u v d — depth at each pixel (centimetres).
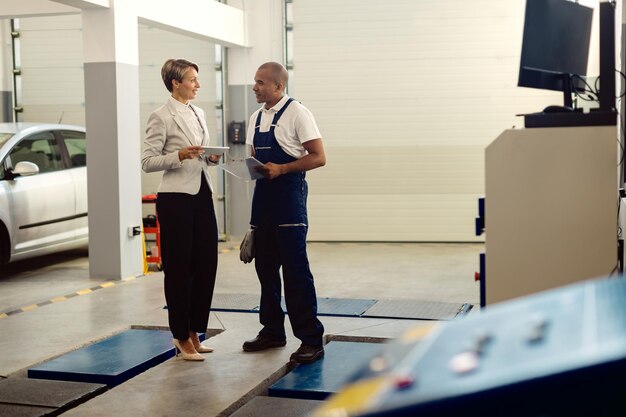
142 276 742
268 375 395
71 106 1027
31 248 746
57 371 407
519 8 951
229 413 348
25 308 595
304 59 998
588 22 416
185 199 419
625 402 59
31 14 762
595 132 309
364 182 995
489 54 959
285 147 416
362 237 999
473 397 59
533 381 59
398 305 577
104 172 722
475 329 73
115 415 338
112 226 723
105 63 716
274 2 997
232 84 1012
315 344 421
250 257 438
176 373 401
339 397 66
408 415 60
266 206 423
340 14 987
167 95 1016
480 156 970
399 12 974
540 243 316
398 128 983
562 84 393
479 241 977
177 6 822
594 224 311
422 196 985
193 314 435
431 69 972
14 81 1034
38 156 779
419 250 919
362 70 987
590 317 69
